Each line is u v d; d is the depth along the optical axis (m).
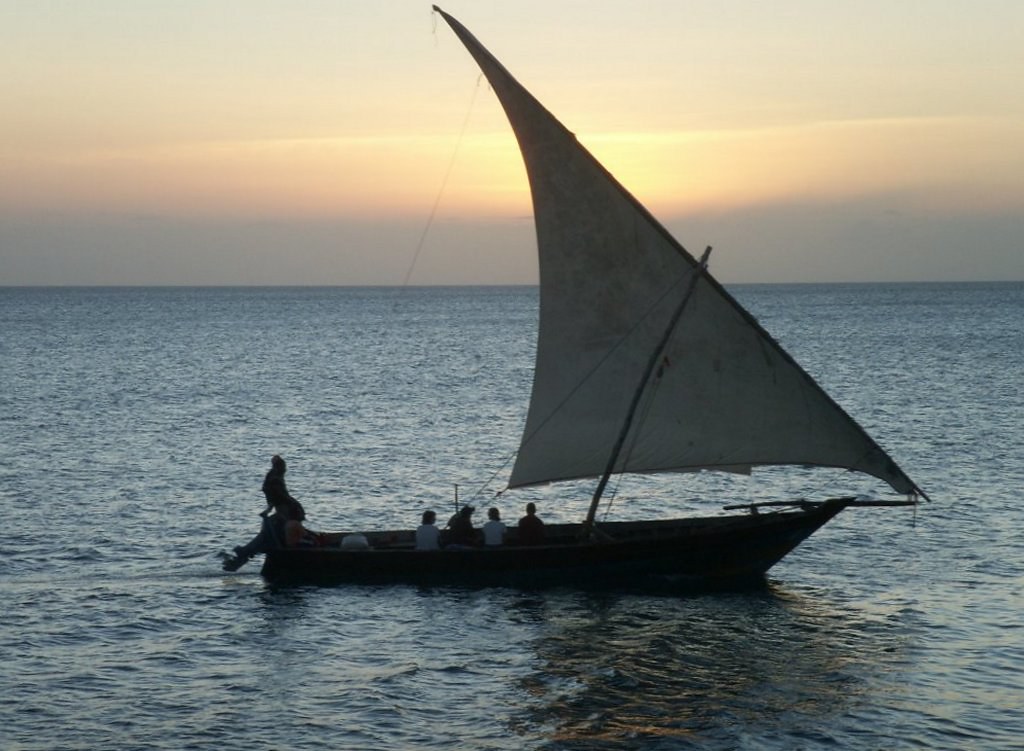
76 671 22.78
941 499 40.62
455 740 19.67
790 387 27.75
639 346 29.02
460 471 48.62
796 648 24.41
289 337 162.25
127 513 38.38
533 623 26.17
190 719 20.42
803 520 28.72
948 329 170.12
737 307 27.72
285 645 24.55
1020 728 20.11
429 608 27.30
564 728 20.17
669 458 29.17
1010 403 71.31
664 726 20.31
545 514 40.19
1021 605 27.41
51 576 30.08
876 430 59.03
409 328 194.75
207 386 87.00
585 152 28.08
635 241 28.45
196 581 29.73
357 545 30.02
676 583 28.92
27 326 192.62
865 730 20.06
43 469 47.19
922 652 24.08
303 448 54.66
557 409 29.94
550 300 29.58
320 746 19.33
